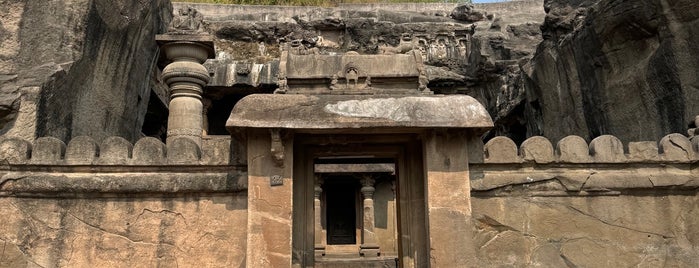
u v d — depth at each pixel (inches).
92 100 384.8
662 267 236.2
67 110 346.0
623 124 441.1
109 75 410.0
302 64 259.0
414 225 245.0
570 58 511.8
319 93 243.6
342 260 615.2
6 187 231.1
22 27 326.3
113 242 232.5
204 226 235.6
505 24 772.0
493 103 755.4
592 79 479.2
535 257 234.8
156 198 237.1
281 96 223.5
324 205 785.6
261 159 226.1
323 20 776.9
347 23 775.1
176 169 237.6
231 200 237.8
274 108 216.8
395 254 705.0
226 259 232.4
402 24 787.4
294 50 768.9
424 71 254.1
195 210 237.0
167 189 233.8
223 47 762.8
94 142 237.8
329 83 254.4
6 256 228.2
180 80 345.7
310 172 254.2
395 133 235.3
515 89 684.7
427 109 217.2
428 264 229.3
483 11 821.2
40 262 229.0
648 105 406.6
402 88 255.6
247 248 220.2
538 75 587.2
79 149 235.8
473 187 234.8
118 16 395.9
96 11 363.3
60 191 232.5
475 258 223.3
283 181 224.5
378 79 255.8
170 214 236.4
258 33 768.3
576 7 530.6
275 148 217.9
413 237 243.9
